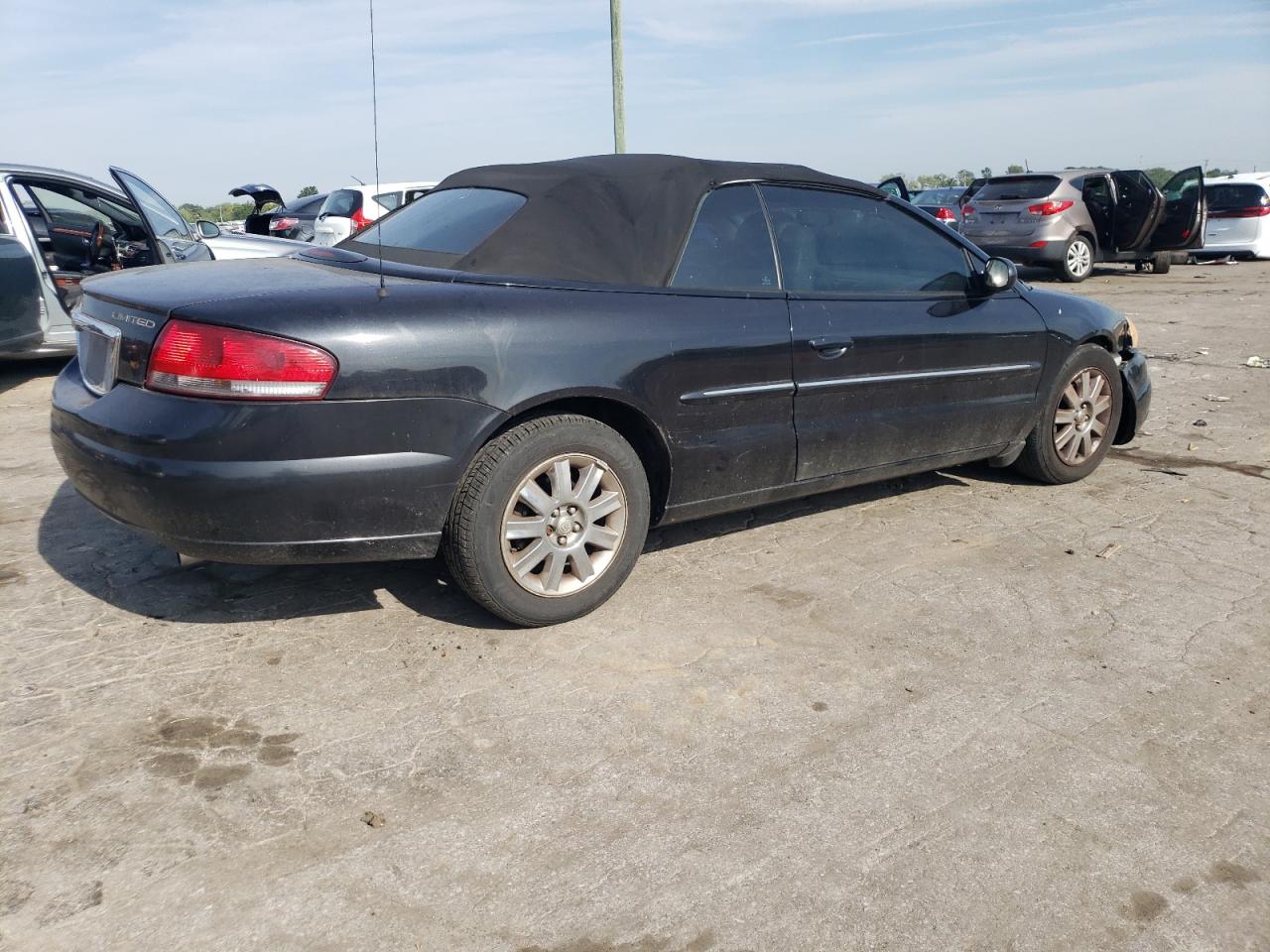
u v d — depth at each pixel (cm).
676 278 357
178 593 364
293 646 326
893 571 397
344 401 287
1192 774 266
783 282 386
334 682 304
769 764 267
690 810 247
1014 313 462
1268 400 727
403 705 292
